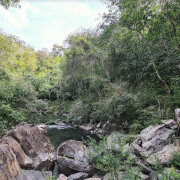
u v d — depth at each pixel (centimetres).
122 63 803
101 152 315
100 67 912
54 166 374
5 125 600
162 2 571
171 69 583
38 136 346
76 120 931
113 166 235
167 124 393
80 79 1252
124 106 586
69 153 376
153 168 275
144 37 615
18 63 2289
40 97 1755
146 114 499
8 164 223
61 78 1559
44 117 1098
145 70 666
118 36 819
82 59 1114
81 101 993
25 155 288
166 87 585
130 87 720
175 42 561
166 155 292
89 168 327
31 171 255
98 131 736
